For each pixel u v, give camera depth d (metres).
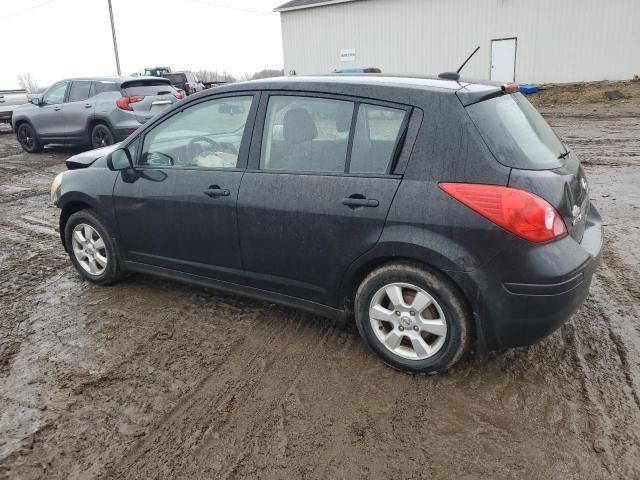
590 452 2.34
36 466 2.36
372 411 2.66
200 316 3.75
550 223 2.52
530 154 2.72
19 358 3.26
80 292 4.25
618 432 2.45
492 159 2.57
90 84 11.09
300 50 26.58
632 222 5.62
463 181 2.60
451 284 2.71
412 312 2.85
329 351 3.23
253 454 2.40
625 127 12.73
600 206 6.27
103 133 10.94
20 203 7.61
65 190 4.23
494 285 2.57
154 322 3.68
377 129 2.86
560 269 2.52
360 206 2.83
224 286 3.61
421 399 2.74
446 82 2.92
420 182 2.69
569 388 2.79
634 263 4.49
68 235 4.39
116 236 4.05
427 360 2.87
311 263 3.09
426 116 2.72
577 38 20.66
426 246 2.65
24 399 2.84
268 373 3.02
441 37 23.03
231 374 3.03
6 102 16.97
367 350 3.22
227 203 3.30
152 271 3.98
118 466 2.35
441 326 2.78
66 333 3.57
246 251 3.34
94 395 2.86
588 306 3.71
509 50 21.94
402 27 23.69
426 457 2.35
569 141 11.17
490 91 2.88
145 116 10.84
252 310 3.81
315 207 2.97
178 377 3.01
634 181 7.47
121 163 3.88
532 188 2.52
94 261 4.29
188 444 2.47
